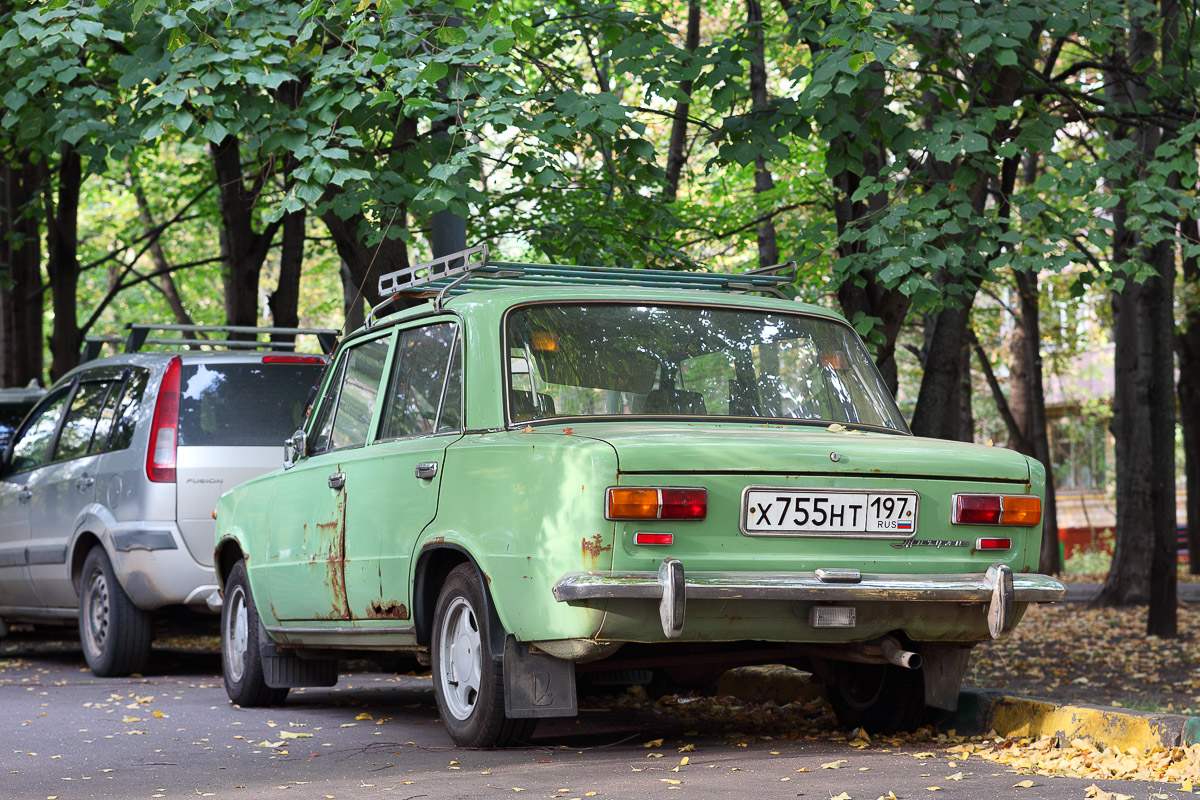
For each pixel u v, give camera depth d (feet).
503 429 22.62
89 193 106.01
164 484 36.99
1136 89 56.80
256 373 38.68
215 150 49.93
